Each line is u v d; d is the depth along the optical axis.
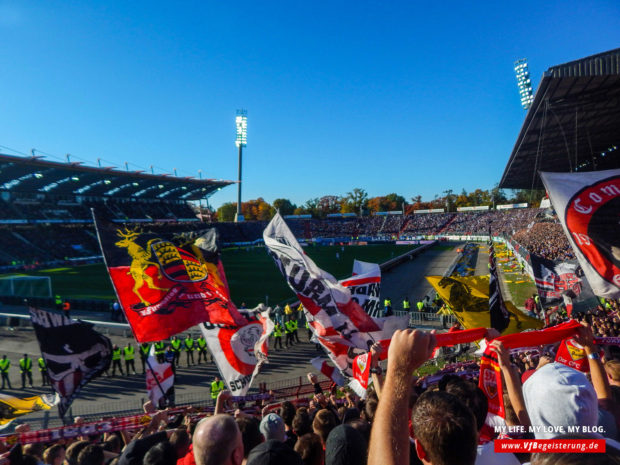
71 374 6.05
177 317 6.66
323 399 6.55
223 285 7.25
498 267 47.28
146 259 6.73
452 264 54.78
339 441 2.58
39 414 13.40
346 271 49.72
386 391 1.61
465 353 14.79
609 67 19.02
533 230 67.56
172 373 8.50
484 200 163.62
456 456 1.63
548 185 6.86
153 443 3.53
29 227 64.88
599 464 1.39
